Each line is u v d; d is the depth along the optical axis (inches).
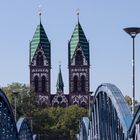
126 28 1619.1
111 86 1619.1
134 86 1604.3
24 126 2778.1
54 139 6884.8
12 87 6673.2
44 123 6732.3
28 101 6565.0
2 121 2048.5
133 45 1625.2
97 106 1920.5
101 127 1872.5
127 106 1508.4
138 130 1359.5
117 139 1582.2
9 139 2235.5
